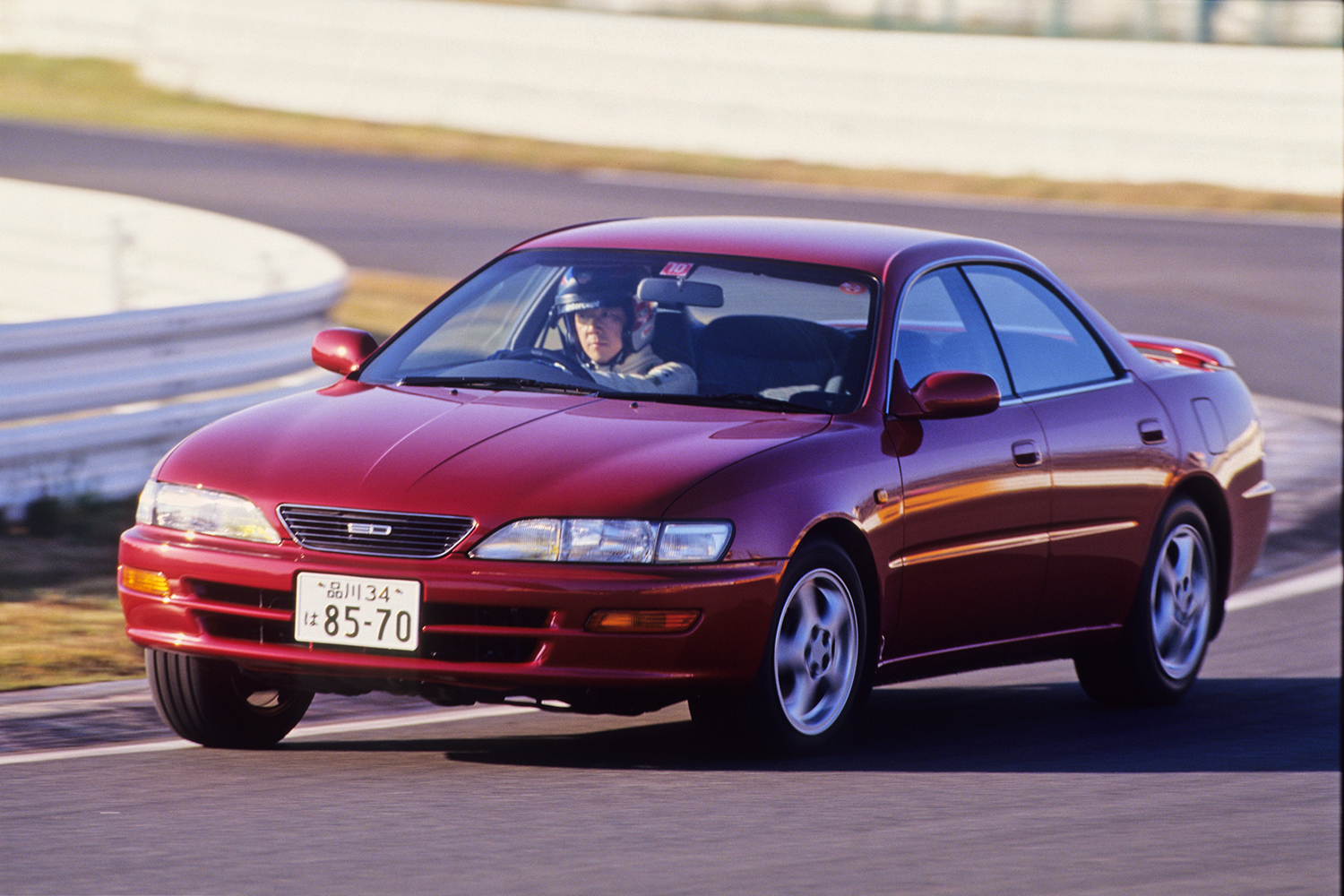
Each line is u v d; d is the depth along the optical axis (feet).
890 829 51.39
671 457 57.31
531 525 55.21
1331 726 70.69
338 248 220.43
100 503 99.66
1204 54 305.12
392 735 64.49
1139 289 215.31
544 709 57.21
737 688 56.80
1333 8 323.57
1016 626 67.67
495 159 328.70
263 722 61.67
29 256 171.01
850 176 316.19
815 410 62.18
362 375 66.54
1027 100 316.60
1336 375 176.45
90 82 402.31
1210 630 77.61
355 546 55.77
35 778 56.34
